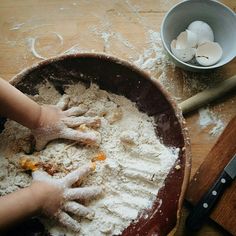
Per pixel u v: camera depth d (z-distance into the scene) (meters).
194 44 0.58
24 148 0.51
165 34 0.58
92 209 0.49
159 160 0.51
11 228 0.46
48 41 0.62
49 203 0.46
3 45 0.62
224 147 0.55
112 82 0.53
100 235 0.49
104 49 0.62
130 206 0.50
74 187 0.49
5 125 0.52
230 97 0.58
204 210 0.52
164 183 0.50
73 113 0.53
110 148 0.52
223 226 0.52
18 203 0.45
